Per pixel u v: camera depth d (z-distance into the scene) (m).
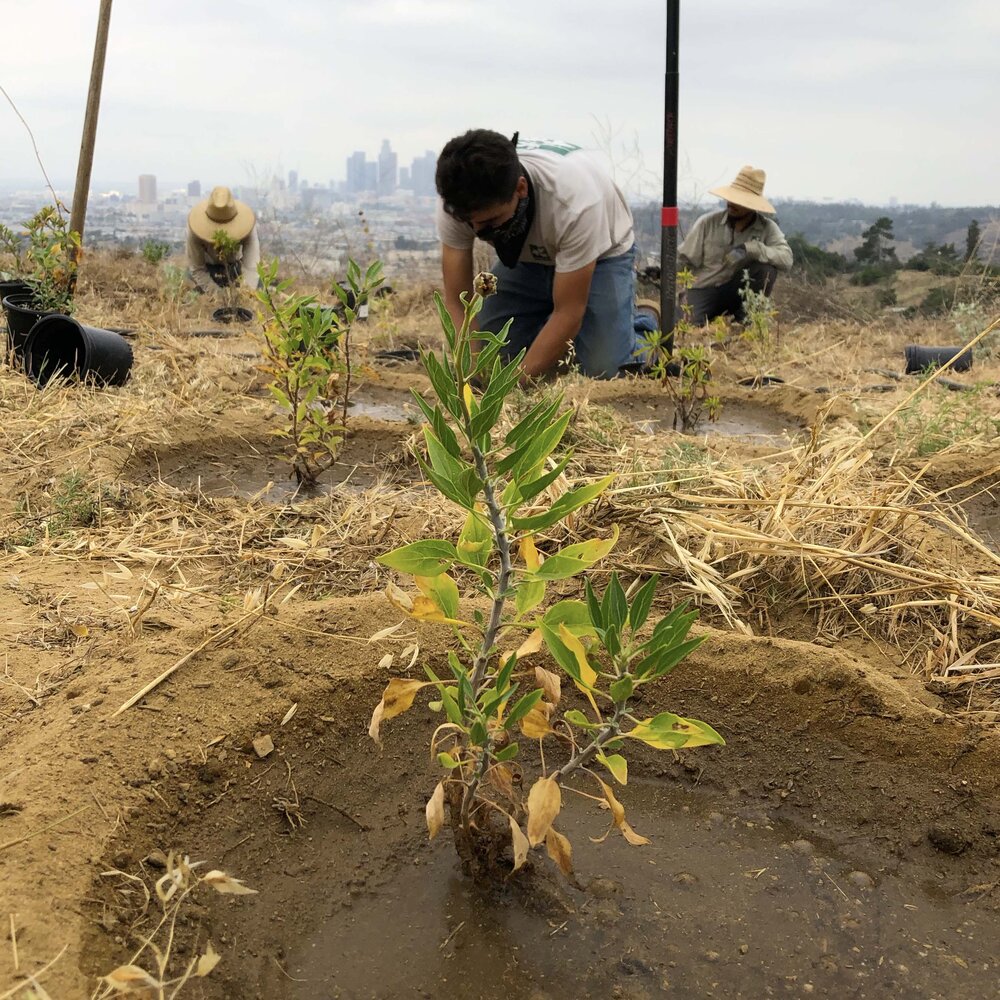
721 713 2.24
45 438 3.95
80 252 5.77
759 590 2.72
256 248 9.96
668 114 6.32
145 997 1.37
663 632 1.39
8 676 2.15
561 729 2.02
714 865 1.91
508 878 1.80
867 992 1.61
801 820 2.04
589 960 1.66
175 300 8.69
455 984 1.60
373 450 4.24
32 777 1.71
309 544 2.96
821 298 13.09
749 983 1.62
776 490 3.04
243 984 1.55
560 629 1.47
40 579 2.71
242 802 1.89
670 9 6.17
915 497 3.67
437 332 8.56
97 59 5.86
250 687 2.07
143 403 4.43
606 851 1.94
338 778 2.03
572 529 2.92
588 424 4.12
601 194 5.32
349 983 1.59
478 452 1.41
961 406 4.80
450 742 2.19
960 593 2.50
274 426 4.45
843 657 2.26
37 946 1.35
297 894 1.77
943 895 1.83
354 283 3.80
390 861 1.88
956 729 2.08
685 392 5.05
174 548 3.02
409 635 2.30
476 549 1.53
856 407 4.90
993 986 1.61
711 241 8.94
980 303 9.81
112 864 1.62
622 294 5.95
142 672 2.04
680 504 2.99
